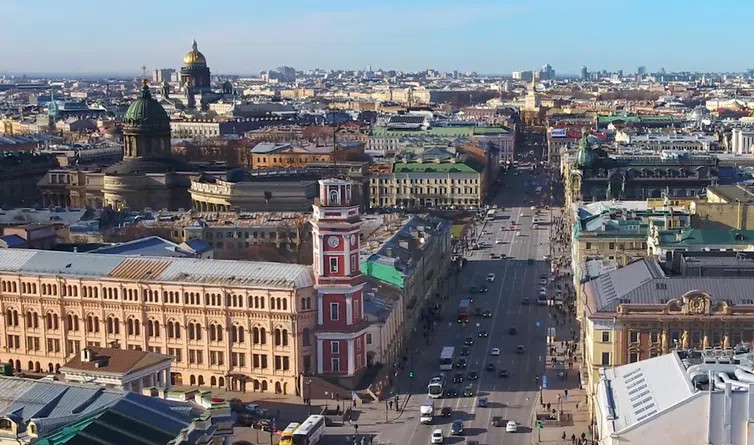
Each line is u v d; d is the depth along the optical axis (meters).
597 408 180.38
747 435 144.38
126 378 190.38
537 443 198.38
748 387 144.25
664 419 146.50
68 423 149.25
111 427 144.38
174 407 154.88
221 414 152.62
